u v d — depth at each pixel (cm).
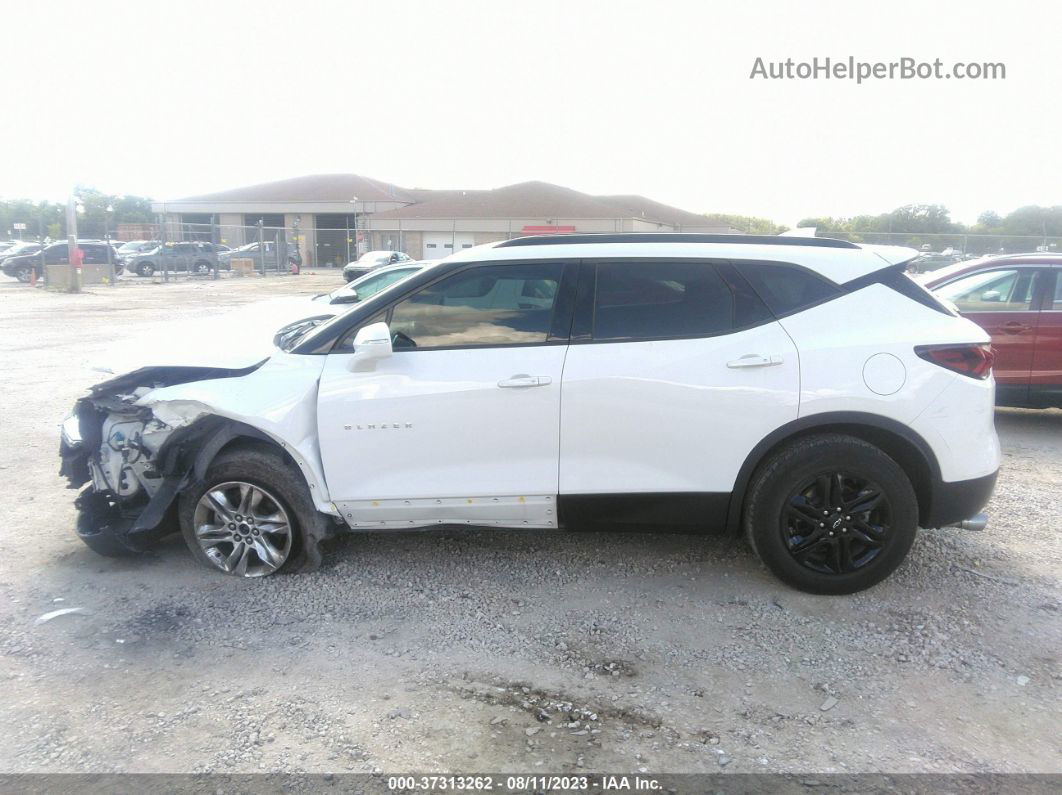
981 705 304
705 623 367
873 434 377
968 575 414
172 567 434
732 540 462
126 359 432
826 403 365
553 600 392
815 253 389
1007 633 355
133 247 4306
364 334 371
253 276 4103
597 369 373
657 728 292
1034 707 302
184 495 413
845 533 377
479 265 390
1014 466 621
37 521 505
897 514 371
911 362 367
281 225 5850
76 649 349
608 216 4622
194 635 361
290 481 400
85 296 2570
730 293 381
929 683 318
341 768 271
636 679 323
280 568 415
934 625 362
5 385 961
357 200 5669
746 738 286
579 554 445
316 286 3288
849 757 275
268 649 349
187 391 395
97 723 297
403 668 333
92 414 431
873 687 316
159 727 294
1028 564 428
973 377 372
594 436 376
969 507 379
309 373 394
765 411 368
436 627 367
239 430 402
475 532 475
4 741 287
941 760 273
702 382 369
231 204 5847
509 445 380
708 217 5828
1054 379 709
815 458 368
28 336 1464
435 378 380
